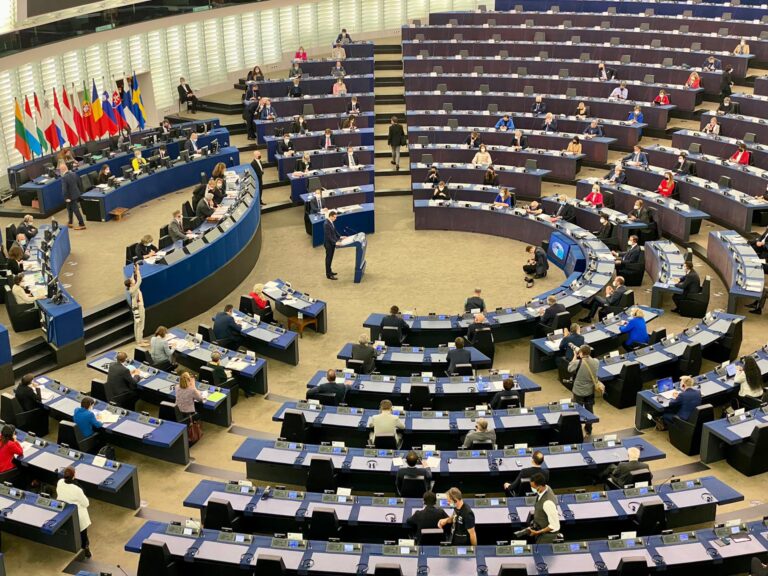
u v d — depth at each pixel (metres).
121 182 34.06
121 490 18.06
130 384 20.83
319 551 14.72
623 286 25.38
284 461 17.52
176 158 38.34
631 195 32.62
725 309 26.73
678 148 36.38
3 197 34.31
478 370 23.86
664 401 20.06
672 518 16.55
